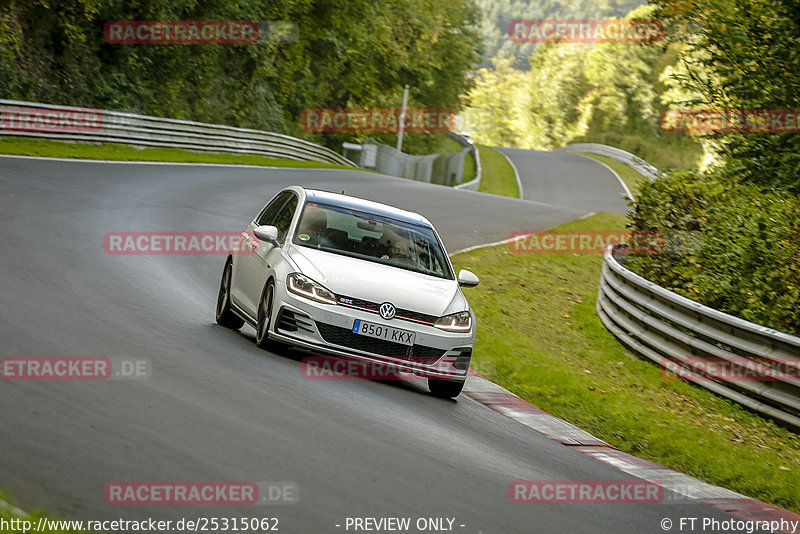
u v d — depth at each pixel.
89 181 77.50
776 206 49.41
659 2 72.25
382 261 33.22
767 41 65.44
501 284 63.25
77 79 126.50
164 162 111.56
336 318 30.09
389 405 27.72
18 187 65.06
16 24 114.56
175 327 33.00
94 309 33.03
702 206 53.88
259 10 174.75
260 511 16.53
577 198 199.25
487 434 27.64
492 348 42.50
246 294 34.53
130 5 136.50
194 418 21.42
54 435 18.44
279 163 147.88
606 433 33.06
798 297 42.78
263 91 185.88
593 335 51.72
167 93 149.75
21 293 33.22
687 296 49.00
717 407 39.44
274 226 35.56
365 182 132.00
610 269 55.47
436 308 31.33
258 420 22.38
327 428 23.08
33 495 15.31
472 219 99.94
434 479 20.91
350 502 18.00
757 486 29.80
